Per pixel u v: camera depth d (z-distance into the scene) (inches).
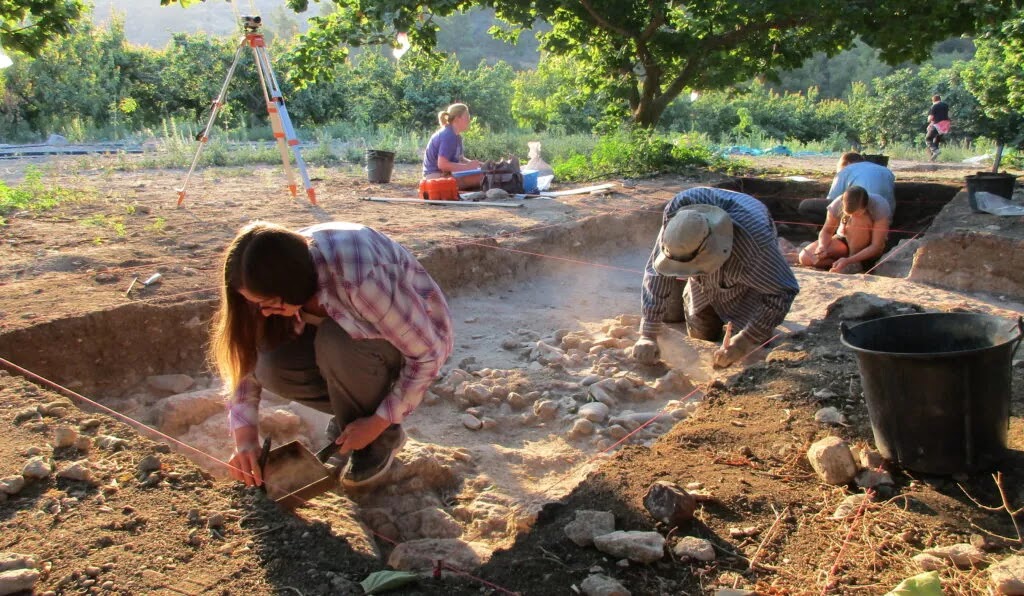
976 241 244.1
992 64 820.6
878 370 109.3
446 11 442.6
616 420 152.8
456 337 204.1
